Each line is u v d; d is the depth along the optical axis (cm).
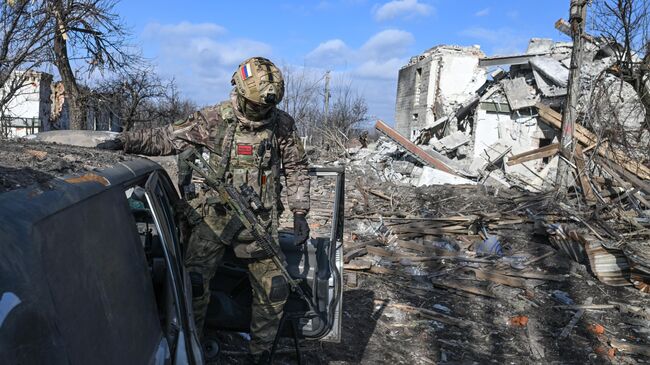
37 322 95
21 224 102
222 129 274
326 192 1148
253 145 277
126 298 146
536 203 944
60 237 114
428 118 2814
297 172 305
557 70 1819
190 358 183
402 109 3381
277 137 291
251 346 295
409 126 3200
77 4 1180
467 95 2636
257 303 290
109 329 127
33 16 1058
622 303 568
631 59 1189
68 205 124
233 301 317
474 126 2050
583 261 680
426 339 455
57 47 1209
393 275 625
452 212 944
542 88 1834
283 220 853
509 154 1755
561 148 1146
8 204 104
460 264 677
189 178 271
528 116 1903
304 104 2886
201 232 279
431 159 1622
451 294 578
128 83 1738
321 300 309
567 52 1939
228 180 274
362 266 618
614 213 877
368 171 1669
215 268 287
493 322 507
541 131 1855
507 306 550
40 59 1102
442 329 482
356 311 505
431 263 677
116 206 158
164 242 189
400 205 1004
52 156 161
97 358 116
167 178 252
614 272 626
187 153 265
